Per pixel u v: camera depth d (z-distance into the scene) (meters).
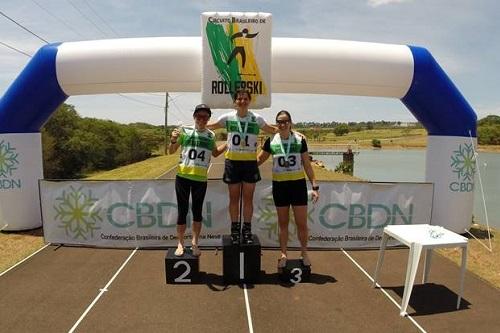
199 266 5.65
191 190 5.25
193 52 6.99
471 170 7.49
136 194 6.55
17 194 7.43
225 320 4.16
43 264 5.80
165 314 4.29
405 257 6.30
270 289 4.96
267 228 6.63
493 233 8.05
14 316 4.24
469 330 4.02
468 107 7.45
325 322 4.14
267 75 6.84
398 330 4.01
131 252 6.36
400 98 7.64
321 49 7.04
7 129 7.31
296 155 5.17
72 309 4.40
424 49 7.38
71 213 6.64
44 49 7.13
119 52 6.97
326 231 6.70
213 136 5.29
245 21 6.77
